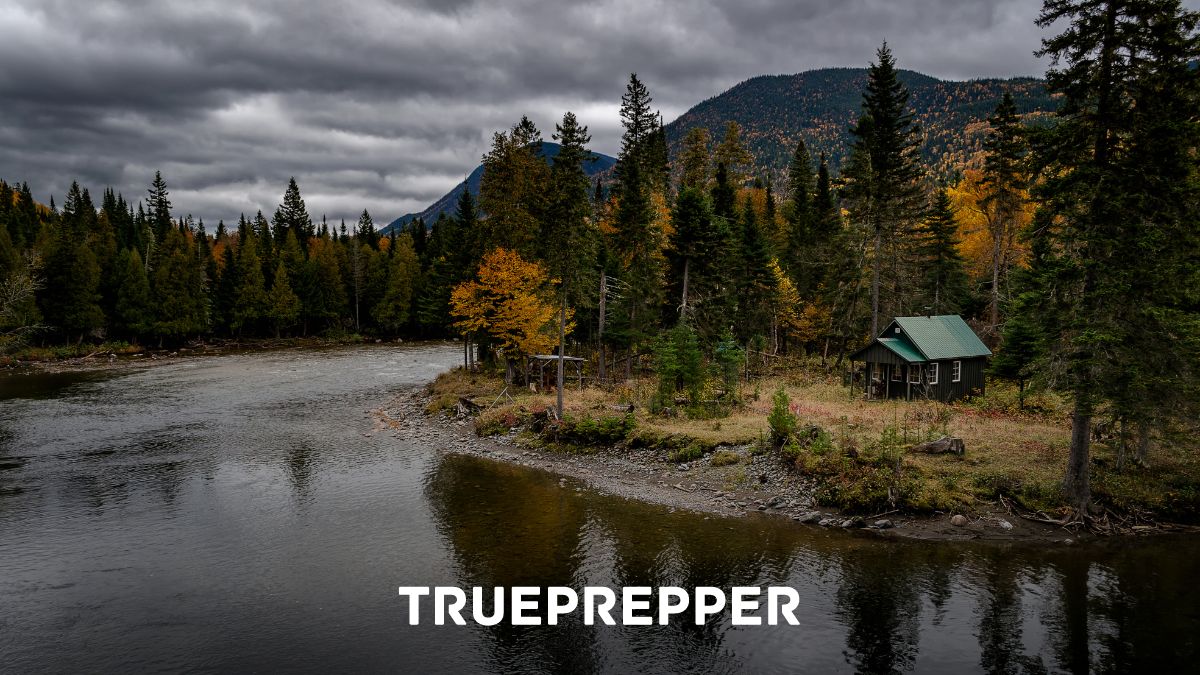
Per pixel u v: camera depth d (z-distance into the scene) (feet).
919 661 43.60
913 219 147.95
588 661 44.29
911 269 162.40
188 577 56.90
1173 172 57.88
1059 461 75.10
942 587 53.62
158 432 113.91
